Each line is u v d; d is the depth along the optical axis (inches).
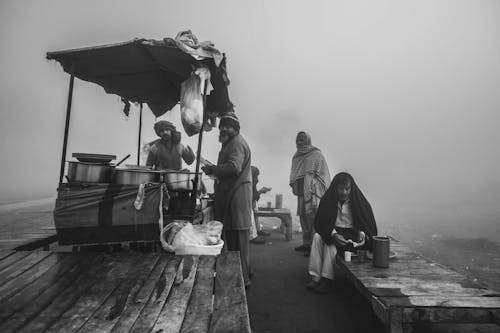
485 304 90.3
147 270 91.7
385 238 131.0
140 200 115.0
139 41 126.3
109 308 68.4
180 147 211.0
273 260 201.0
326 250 146.7
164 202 134.7
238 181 145.5
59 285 80.7
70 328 59.8
